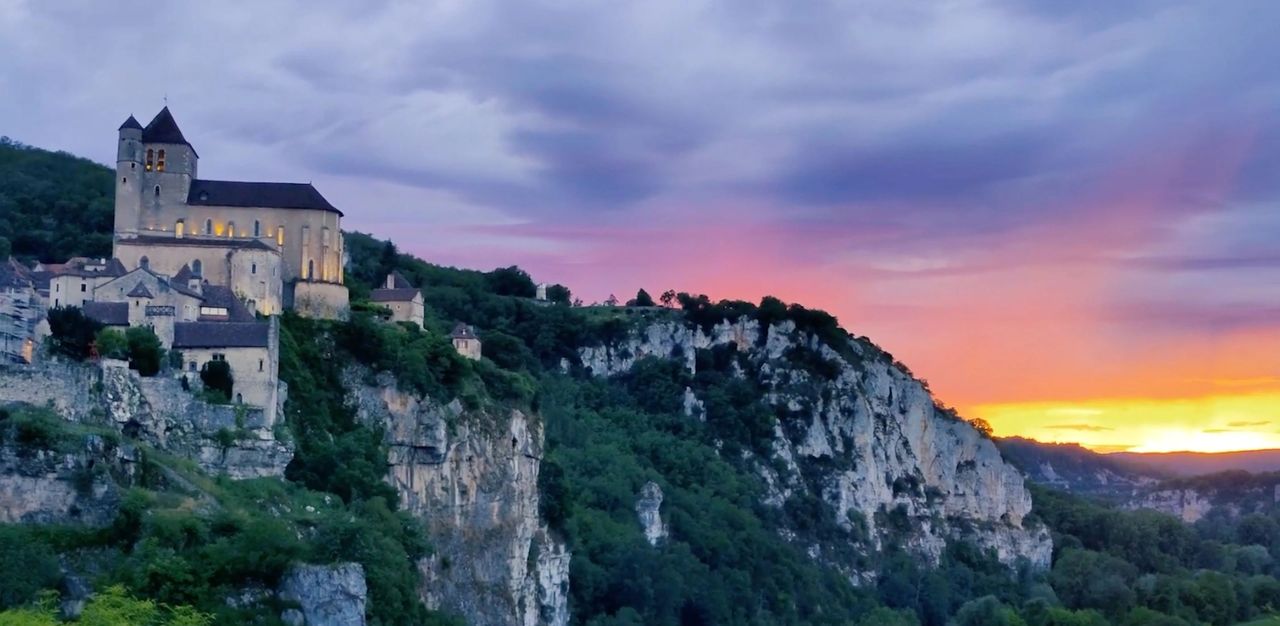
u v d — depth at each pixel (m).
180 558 184.88
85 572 182.25
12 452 190.25
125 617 168.38
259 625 183.50
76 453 192.25
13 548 179.38
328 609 192.25
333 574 194.25
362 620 196.38
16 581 176.75
